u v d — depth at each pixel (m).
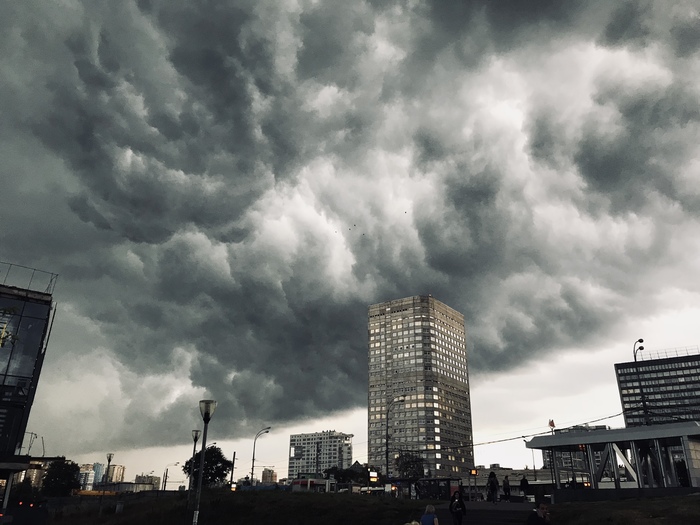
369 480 78.94
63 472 105.56
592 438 41.22
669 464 42.69
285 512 37.03
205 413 24.83
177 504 44.44
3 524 48.53
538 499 35.97
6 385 88.75
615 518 24.11
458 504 24.81
